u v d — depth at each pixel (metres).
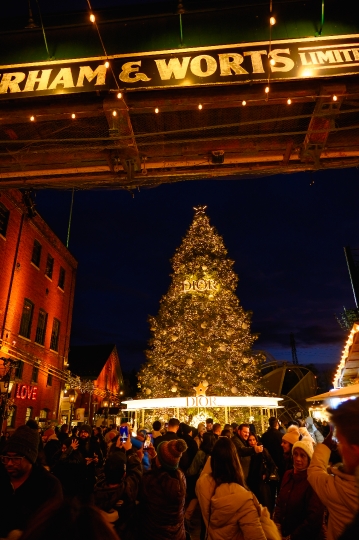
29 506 2.97
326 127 5.25
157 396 20.98
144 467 6.23
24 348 18.55
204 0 5.03
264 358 22.75
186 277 22.89
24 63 5.02
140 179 5.83
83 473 4.73
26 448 3.12
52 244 22.50
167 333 22.12
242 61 4.74
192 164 5.77
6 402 13.91
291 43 4.80
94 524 1.20
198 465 6.69
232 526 2.86
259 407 19.50
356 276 17.89
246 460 6.28
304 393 27.52
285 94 4.73
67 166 5.76
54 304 22.64
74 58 4.97
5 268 17.14
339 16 4.89
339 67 4.64
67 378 23.59
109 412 31.59
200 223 24.56
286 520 3.63
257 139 5.61
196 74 4.73
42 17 5.15
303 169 5.80
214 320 21.59
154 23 5.04
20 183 5.98
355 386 8.58
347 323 16.83
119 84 4.79
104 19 5.10
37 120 4.98
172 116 5.37
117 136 5.06
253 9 4.98
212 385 20.36
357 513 1.39
